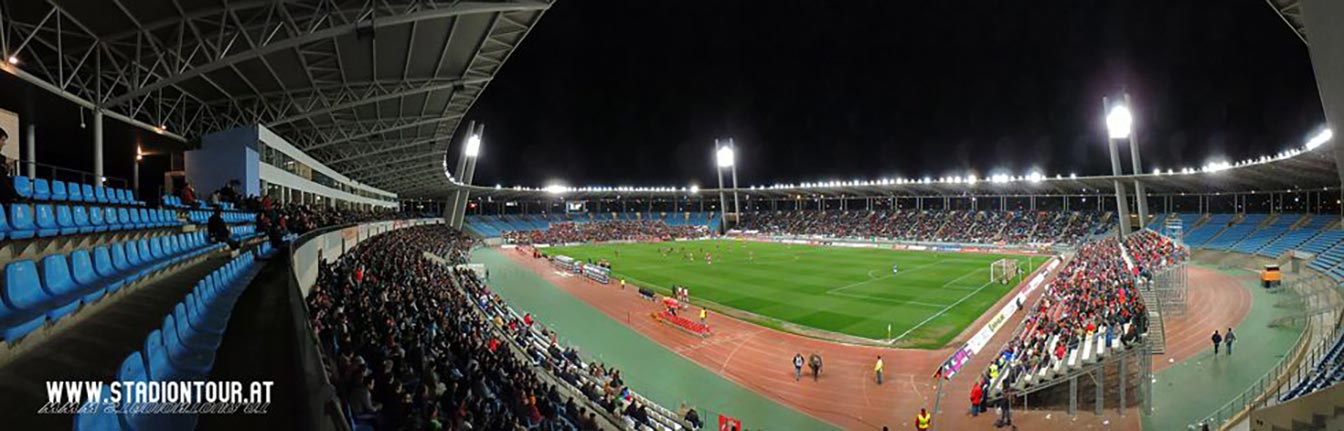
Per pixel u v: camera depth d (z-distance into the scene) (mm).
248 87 27750
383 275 25703
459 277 39312
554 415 14625
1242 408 18172
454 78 31609
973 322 31812
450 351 16469
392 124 41219
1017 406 19312
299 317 5395
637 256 69750
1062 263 54906
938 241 83062
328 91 30406
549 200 120312
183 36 20188
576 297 41406
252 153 28547
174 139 26875
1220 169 50312
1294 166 44281
